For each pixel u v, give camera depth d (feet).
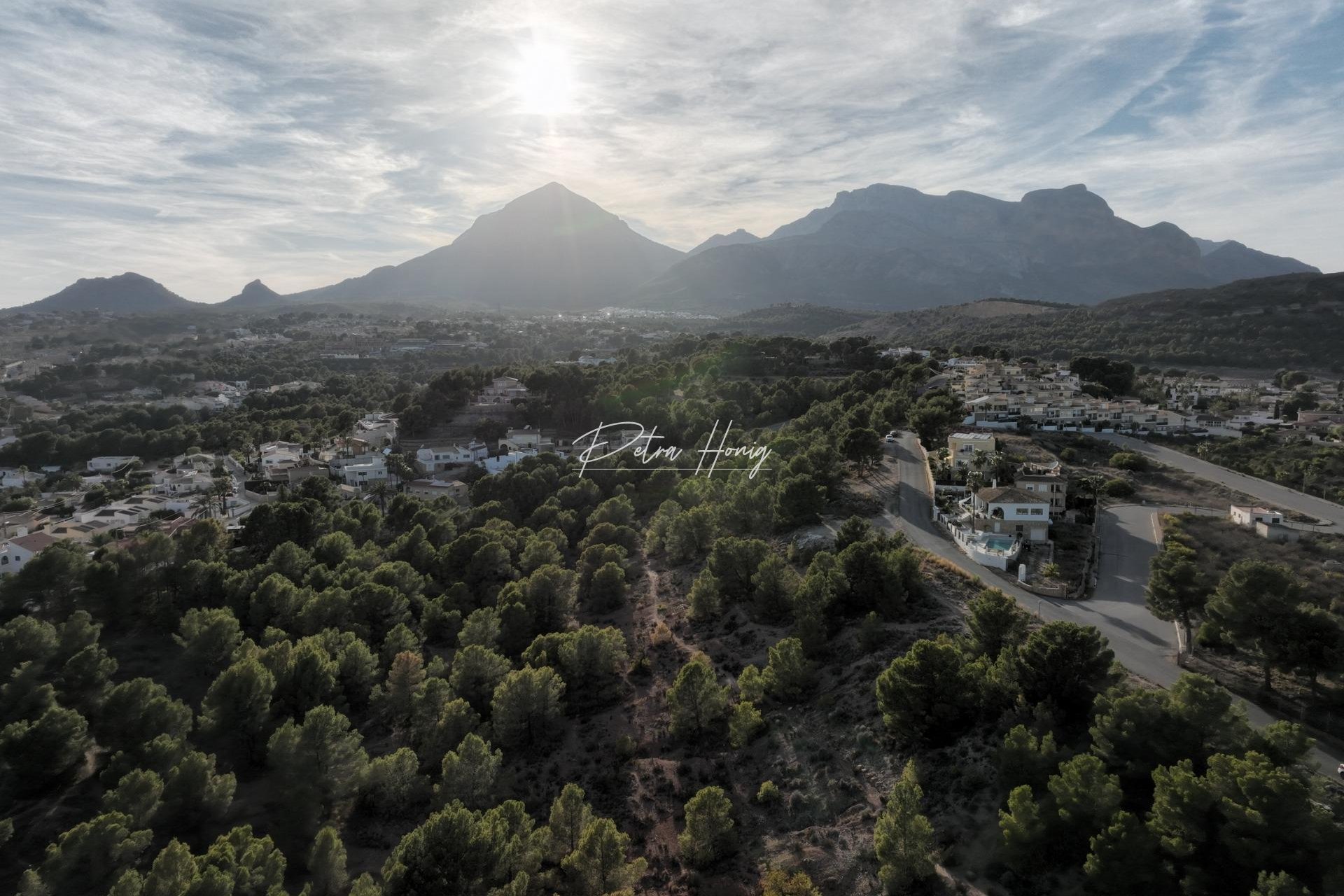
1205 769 128.06
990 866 130.93
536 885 158.10
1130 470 392.47
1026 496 299.58
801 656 210.59
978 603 194.18
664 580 318.65
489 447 611.88
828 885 143.02
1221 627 187.62
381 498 487.20
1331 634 168.14
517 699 216.95
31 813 195.52
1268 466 384.68
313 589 288.10
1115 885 114.11
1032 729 150.41
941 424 448.65
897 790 142.61
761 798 175.94
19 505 493.36
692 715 209.67
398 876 149.38
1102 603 234.17
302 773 190.19
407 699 230.48
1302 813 108.27
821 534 303.68
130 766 192.85
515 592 282.56
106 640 276.00
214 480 522.47
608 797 194.39
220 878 142.51
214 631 248.73
